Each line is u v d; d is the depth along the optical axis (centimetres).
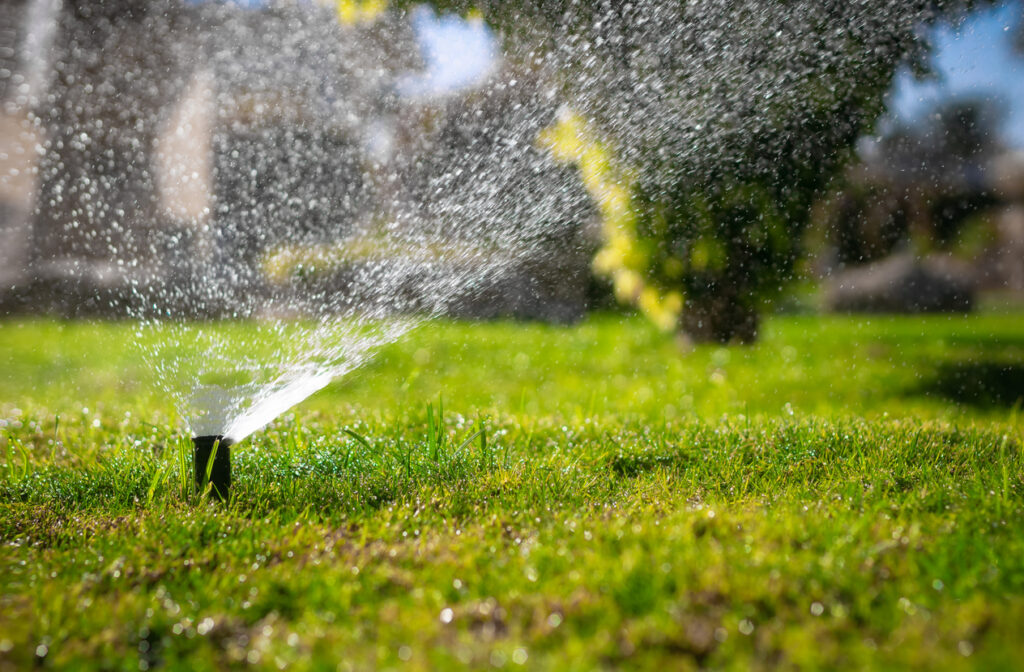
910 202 1488
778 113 955
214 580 363
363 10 1012
